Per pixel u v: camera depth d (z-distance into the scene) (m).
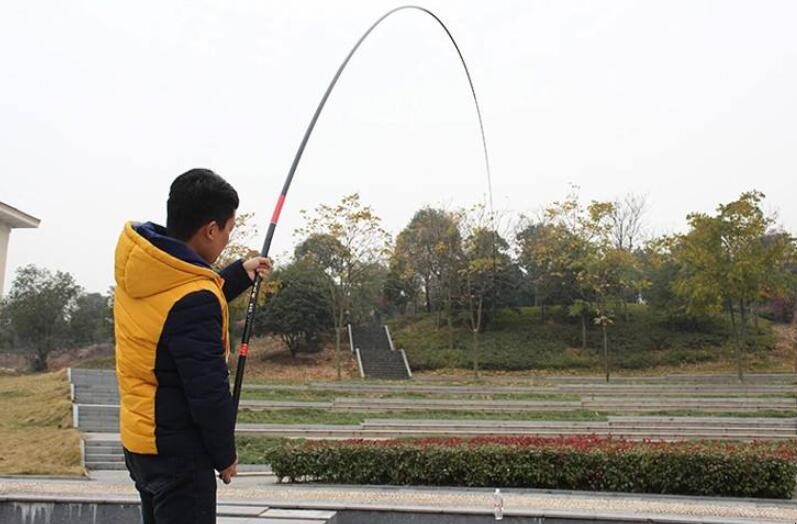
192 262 2.21
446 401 22.88
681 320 35.50
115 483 11.23
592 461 9.36
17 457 13.98
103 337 38.69
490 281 34.66
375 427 18.62
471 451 9.75
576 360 32.69
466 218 32.97
